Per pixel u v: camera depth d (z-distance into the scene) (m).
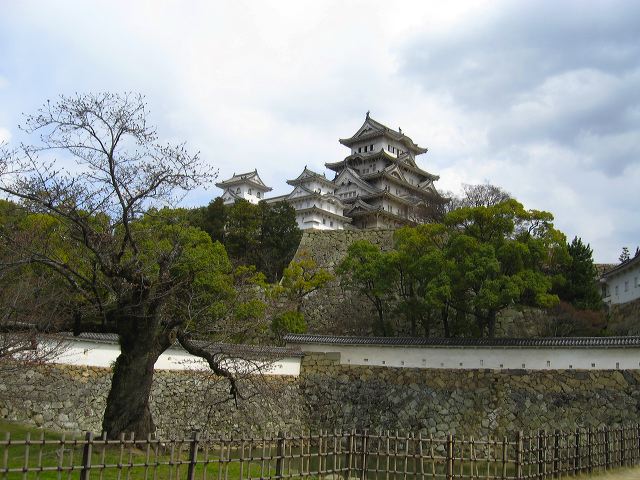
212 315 20.41
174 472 11.57
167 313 15.85
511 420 25.48
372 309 37.12
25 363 14.65
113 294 14.91
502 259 27.97
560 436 14.05
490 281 26.75
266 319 32.56
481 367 27.16
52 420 20.47
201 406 23.19
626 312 36.31
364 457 12.01
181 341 15.27
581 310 34.59
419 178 72.81
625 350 24.73
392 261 31.67
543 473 12.79
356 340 29.97
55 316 15.23
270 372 28.33
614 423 23.84
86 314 13.83
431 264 28.75
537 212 29.19
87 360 22.09
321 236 43.47
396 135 70.88
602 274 40.75
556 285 35.78
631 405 23.84
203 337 19.80
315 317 38.44
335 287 39.19
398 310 32.44
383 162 69.00
